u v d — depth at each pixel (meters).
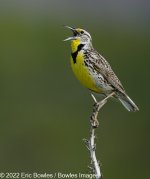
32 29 19.83
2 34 19.48
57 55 19.08
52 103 17.67
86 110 17.30
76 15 22.16
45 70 18.58
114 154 16.62
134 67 18.91
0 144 16.50
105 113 17.02
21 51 19.17
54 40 19.72
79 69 10.44
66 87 17.94
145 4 23.45
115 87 10.51
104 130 16.89
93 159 9.12
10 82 18.30
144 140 16.84
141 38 20.47
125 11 23.08
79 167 15.91
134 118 17.05
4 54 19.03
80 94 17.56
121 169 16.34
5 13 20.81
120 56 19.39
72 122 16.98
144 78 18.47
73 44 10.57
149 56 19.30
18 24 20.22
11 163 16.09
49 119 17.08
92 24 21.41
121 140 16.88
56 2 22.44
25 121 17.08
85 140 9.21
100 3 23.08
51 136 16.69
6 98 17.84
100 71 10.41
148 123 17.19
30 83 18.27
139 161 16.61
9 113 17.44
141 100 17.86
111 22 22.02
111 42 20.09
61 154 16.36
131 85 18.28
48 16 21.50
